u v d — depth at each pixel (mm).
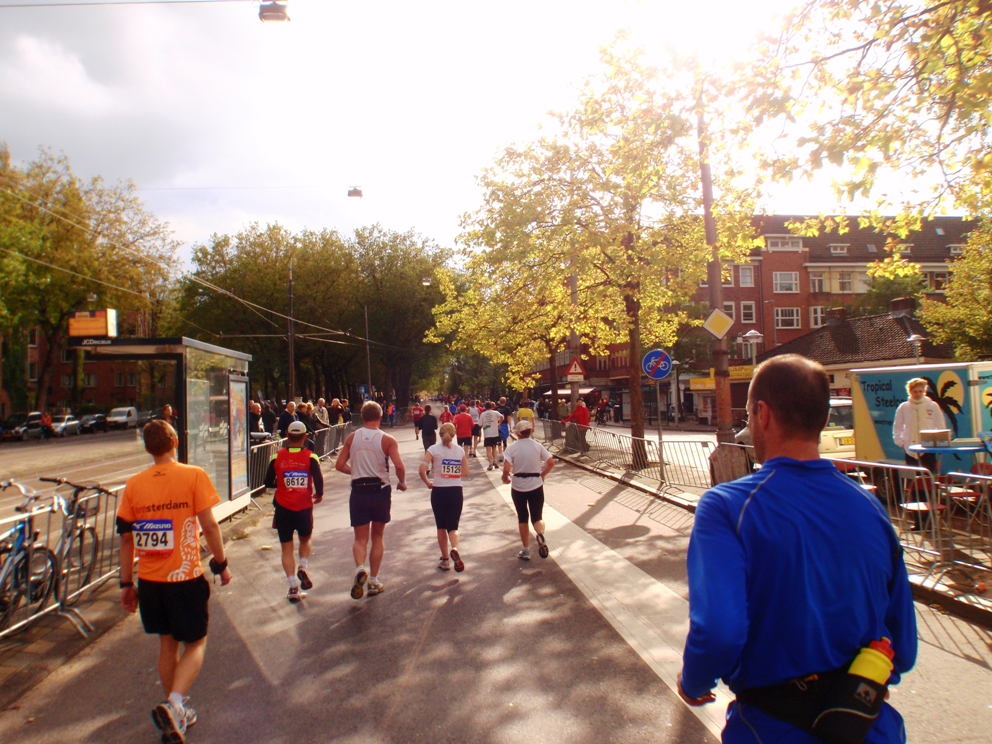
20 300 44875
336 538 10336
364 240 61156
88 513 7180
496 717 4293
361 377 70250
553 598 6910
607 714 4305
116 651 5801
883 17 7539
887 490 7695
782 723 1829
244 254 52625
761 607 1876
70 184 44938
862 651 1864
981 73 6871
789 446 2045
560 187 18859
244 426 13273
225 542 10328
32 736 4262
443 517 8203
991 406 10305
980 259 24938
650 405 57406
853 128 7461
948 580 6668
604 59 10898
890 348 36469
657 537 9828
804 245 57719
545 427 30828
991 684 4629
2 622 5773
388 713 4398
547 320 24266
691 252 16969
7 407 59031
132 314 51719
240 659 5465
